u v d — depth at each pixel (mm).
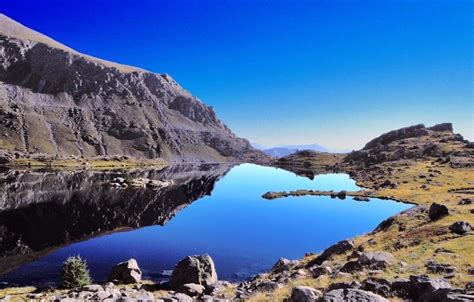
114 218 85125
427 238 34312
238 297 26750
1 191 113125
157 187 153875
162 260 53188
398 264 25859
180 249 59781
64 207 94062
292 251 61094
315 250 61875
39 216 81938
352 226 83000
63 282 35031
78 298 28719
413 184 149250
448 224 37219
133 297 28938
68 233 68875
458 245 29031
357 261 27531
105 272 46406
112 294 29469
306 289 18969
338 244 38562
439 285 17531
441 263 24094
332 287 21750
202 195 138625
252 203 120688
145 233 71750
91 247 59688
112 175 191000
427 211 47844
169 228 77250
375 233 46750
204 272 35938
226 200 127312
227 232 74562
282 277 31625
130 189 141125
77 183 146875
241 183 191000
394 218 48031
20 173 174625
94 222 79812
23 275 43812
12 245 58188
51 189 125125
